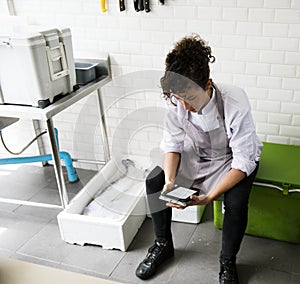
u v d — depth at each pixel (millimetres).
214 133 1776
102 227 2006
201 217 2281
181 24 2270
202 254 2000
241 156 1686
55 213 2400
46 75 1964
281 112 2291
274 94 2260
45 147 2934
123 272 1912
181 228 2205
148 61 2434
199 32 2256
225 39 2221
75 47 2566
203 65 1519
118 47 2463
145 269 1857
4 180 2777
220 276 1803
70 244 2131
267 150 2166
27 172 2875
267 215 2008
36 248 2111
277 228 2029
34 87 1954
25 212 2422
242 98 1701
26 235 2221
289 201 1926
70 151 2891
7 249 2111
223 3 2137
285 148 2186
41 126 2842
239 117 1661
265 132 2381
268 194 1946
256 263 1927
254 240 2086
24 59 1889
